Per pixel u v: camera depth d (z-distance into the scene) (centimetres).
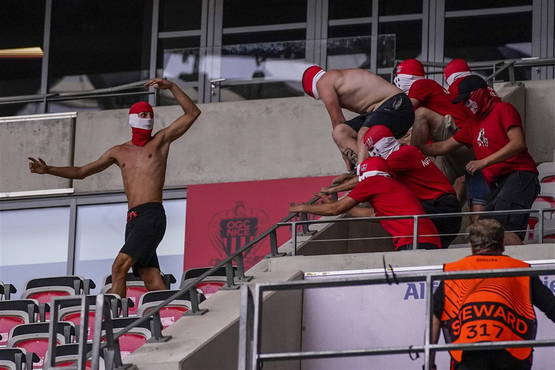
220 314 2283
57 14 4847
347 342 2359
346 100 2955
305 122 3844
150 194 3091
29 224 4025
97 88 4778
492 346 1641
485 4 4475
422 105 2947
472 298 1773
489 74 3828
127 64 4772
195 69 3994
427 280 1658
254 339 1703
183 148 3909
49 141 4056
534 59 3669
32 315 2962
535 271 1623
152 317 2188
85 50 4809
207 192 3800
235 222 3731
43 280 3194
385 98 2927
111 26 4812
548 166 3294
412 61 2986
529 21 4434
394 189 2522
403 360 2317
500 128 2630
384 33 4538
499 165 2645
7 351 2505
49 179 4025
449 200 2617
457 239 3180
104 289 3281
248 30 4675
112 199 3975
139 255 3027
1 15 4875
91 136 4038
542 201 3219
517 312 1761
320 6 4609
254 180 3800
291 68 3912
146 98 4372
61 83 4791
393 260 2450
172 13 4766
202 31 4709
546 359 2230
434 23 4494
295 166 3806
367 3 4569
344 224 2977
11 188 4047
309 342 2373
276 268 2503
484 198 2711
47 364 2008
